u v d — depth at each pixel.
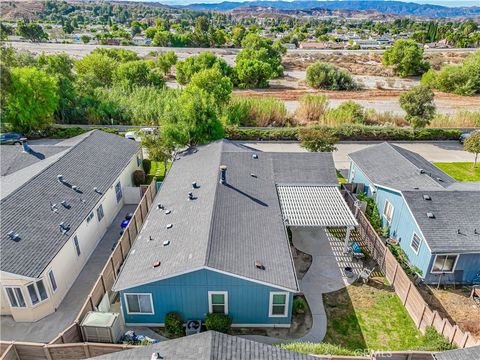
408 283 17.81
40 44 114.19
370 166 27.77
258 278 15.49
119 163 27.14
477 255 19.25
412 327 17.16
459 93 66.31
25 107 38.75
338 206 22.83
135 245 18.50
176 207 20.89
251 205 21.03
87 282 19.84
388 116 48.03
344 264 21.39
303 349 14.73
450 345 14.81
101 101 46.19
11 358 14.05
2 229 17.19
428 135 42.53
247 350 11.90
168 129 29.92
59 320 17.36
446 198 21.44
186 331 16.28
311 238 23.84
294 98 62.28
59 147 28.69
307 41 155.75
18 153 27.58
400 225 22.50
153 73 59.66
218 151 27.08
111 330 15.23
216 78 45.78
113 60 63.41
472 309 18.23
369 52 114.94
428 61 88.44
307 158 27.55
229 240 17.27
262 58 81.81
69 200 21.25
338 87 70.31
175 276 15.41
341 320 17.50
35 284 16.55
